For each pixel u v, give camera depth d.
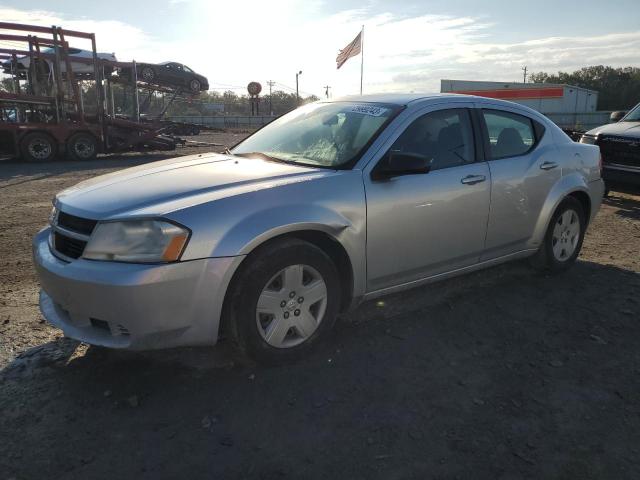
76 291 2.91
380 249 3.64
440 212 3.91
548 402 3.02
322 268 3.38
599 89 97.69
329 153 3.80
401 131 3.80
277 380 3.20
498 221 4.35
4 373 3.27
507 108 4.64
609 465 2.51
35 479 2.38
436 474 2.44
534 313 4.23
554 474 2.45
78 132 18.45
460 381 3.22
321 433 2.72
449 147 4.08
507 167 4.37
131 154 21.28
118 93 33.00
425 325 3.99
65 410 2.89
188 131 36.84
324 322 3.47
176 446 2.61
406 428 2.77
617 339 3.80
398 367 3.38
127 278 2.79
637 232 7.05
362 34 21.42
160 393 3.06
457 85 60.31
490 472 2.46
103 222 2.95
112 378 3.22
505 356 3.54
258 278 3.12
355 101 4.36
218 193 3.15
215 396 3.03
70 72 18.19
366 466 2.49
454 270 4.20
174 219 2.90
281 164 3.77
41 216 8.11
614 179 8.44
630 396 3.09
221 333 3.28
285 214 3.18
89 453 2.56
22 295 4.61
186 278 2.89
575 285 4.88
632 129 8.45
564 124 55.44
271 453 2.57
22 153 17.55
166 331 2.92
